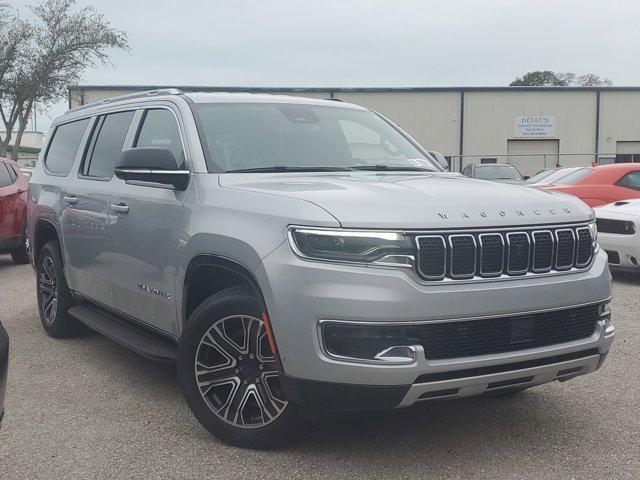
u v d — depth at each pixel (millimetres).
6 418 4484
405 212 3422
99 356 5930
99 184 5449
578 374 3861
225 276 4211
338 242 3355
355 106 5656
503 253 3521
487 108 40938
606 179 12289
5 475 3668
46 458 3877
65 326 6410
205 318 3922
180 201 4320
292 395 3496
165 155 4258
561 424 4281
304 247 3422
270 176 4312
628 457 3801
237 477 3590
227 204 3945
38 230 6680
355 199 3525
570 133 41438
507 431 4176
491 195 3775
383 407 3350
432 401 3445
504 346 3492
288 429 3775
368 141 5141
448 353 3371
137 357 5906
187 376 4027
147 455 3889
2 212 10969
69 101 35219
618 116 41500
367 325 3279
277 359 3514
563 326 3693
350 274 3312
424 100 40500
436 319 3312
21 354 5996
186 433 4195
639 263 8727
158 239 4473
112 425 4352
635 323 6887
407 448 3926
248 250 3629
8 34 33188
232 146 4547
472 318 3381
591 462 3742
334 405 3393
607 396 4793
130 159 4352
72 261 5895
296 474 3613
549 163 41250
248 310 3783
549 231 3682
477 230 3477
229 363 3924
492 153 41219
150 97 5293
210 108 4797
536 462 3746
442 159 5422
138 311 4863
